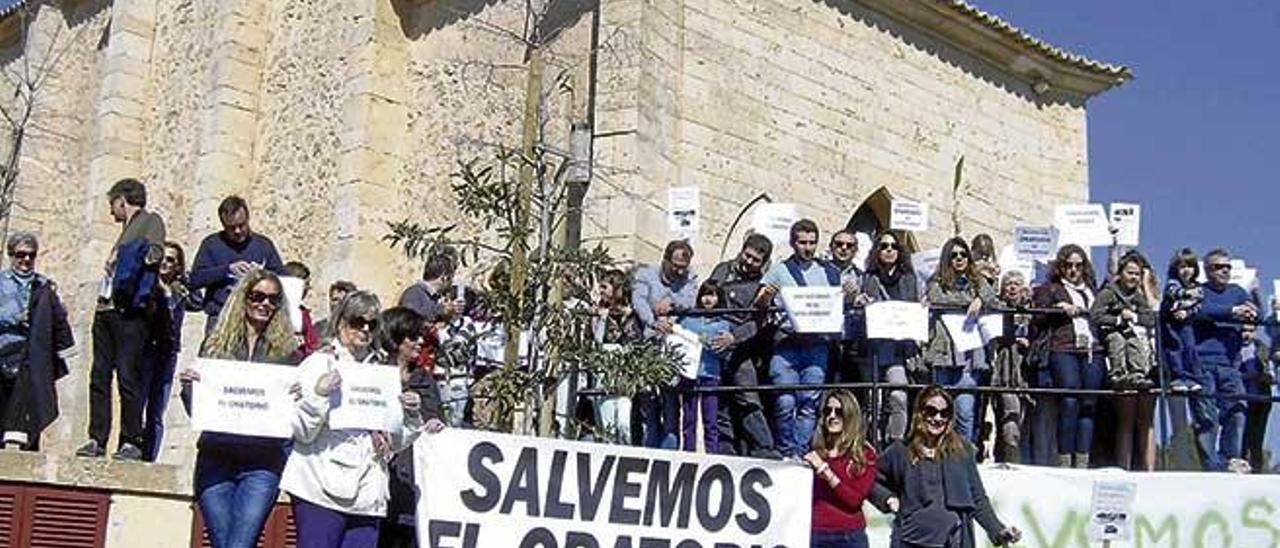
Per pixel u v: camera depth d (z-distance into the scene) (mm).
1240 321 10961
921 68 17984
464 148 15742
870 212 17391
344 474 7492
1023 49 18703
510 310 9758
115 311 10656
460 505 8297
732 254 15117
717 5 15508
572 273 10023
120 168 19672
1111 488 10266
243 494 7523
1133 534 10477
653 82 14211
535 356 9867
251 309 7750
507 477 8438
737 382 10750
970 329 10930
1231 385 11023
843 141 16766
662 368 9812
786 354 10672
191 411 7340
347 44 17109
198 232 17703
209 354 7586
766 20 16062
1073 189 19828
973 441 10953
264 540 10891
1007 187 18922
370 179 16500
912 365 10984
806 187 16203
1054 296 11234
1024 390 10570
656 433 10914
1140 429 11055
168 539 10359
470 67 16141
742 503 8953
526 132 10539
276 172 17828
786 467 9062
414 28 17109
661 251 13992
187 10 19578
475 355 10414
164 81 19750
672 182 14492
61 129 22297
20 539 9883
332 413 7469
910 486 9078
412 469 8312
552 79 14891
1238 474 10641
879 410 10523
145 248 10672
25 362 10805
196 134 18781
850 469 9117
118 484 10250
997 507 10422
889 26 17625
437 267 10633
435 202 16109
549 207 10523
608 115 14000
